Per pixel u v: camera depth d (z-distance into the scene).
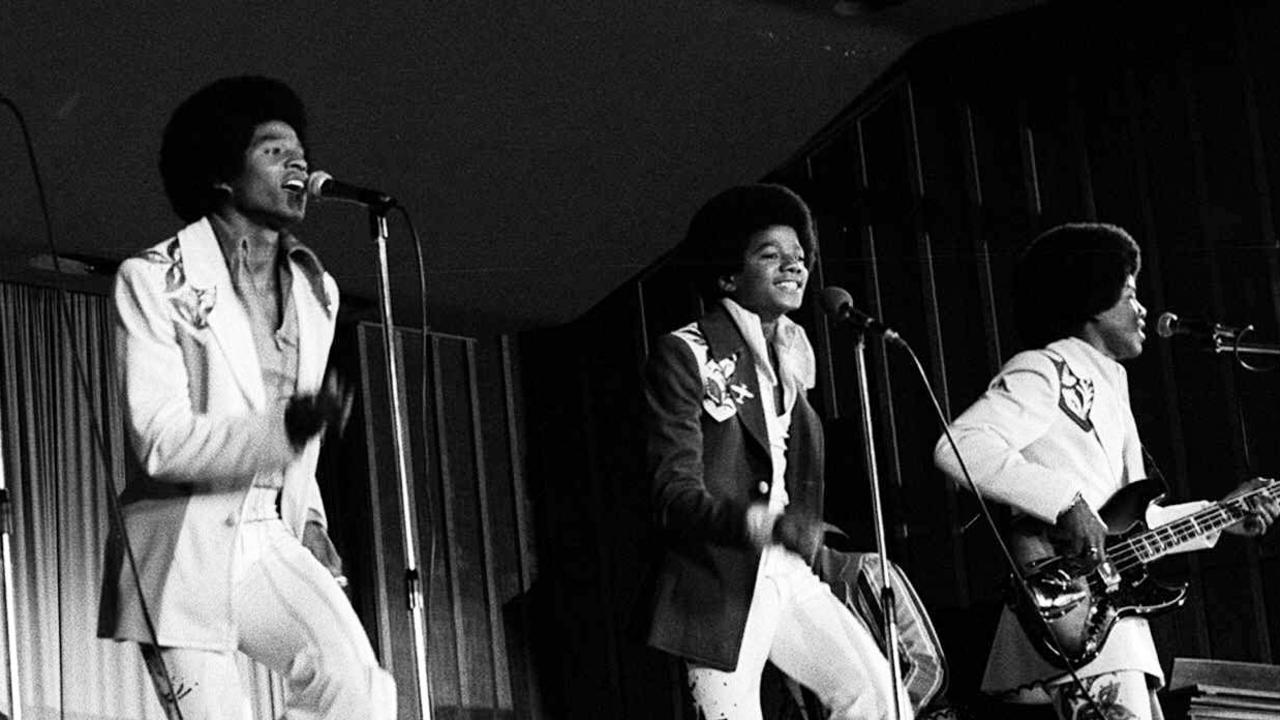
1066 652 4.56
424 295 3.88
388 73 5.86
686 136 6.59
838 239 6.82
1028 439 4.75
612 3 6.04
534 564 6.87
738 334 4.38
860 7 6.58
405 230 6.30
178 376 3.60
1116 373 4.92
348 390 6.41
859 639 4.26
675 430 4.22
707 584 4.14
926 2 6.57
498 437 6.90
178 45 5.41
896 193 6.80
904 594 4.50
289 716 3.60
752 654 4.17
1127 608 4.62
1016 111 6.70
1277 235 6.27
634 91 6.36
